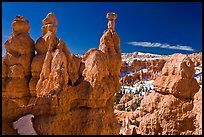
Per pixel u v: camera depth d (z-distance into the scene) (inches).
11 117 639.1
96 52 765.3
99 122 714.2
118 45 1045.2
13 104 651.5
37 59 831.7
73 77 753.0
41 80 756.0
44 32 882.8
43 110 651.5
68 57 769.6
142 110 960.3
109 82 795.4
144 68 6343.5
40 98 658.2
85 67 762.2
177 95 886.4
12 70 836.0
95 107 721.0
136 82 4982.8
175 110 874.1
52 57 754.2
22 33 872.9
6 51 862.5
